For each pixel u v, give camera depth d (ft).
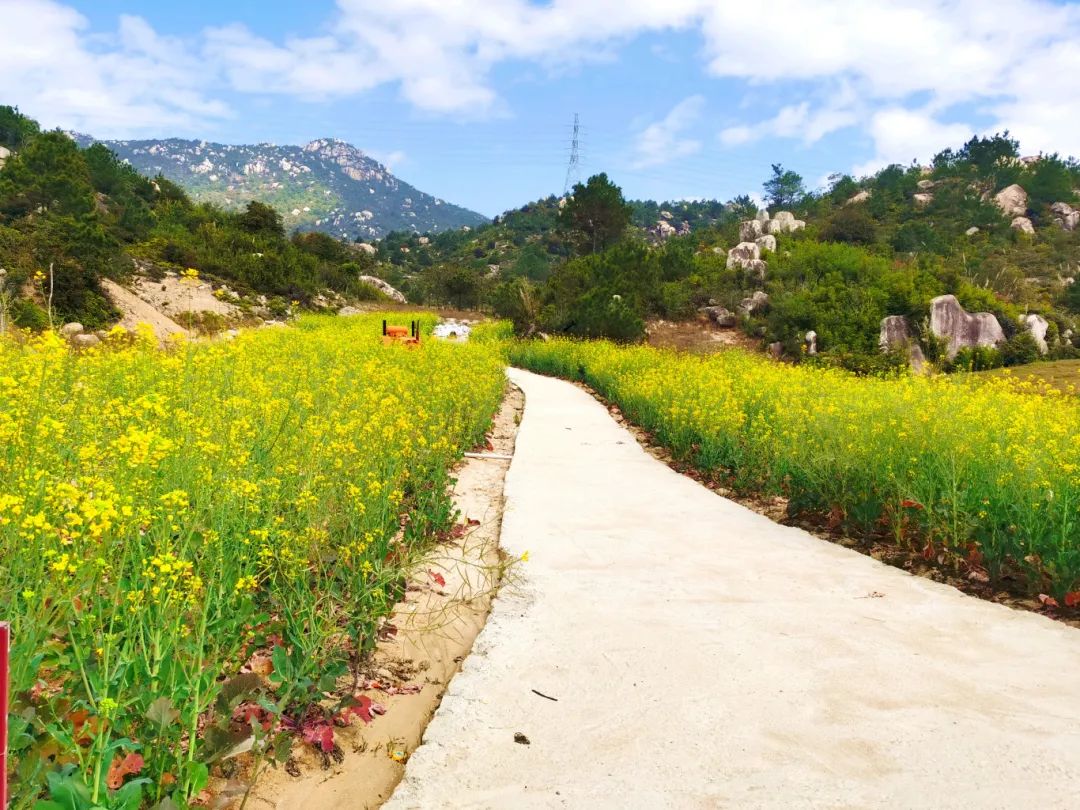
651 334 125.80
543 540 20.51
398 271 326.85
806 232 213.46
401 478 19.77
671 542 20.76
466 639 14.66
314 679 10.96
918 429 22.70
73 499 9.93
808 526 23.32
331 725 10.85
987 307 134.10
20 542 9.46
